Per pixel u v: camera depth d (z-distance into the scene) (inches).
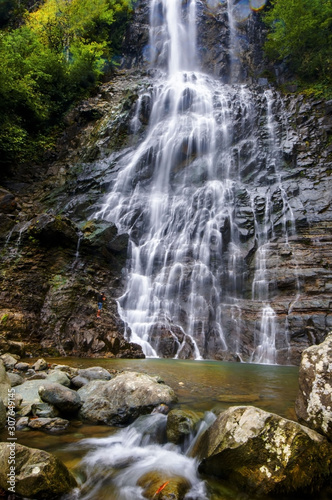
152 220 641.0
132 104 879.7
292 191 629.6
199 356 416.8
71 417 176.7
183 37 1258.0
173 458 139.6
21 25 1218.0
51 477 112.3
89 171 747.4
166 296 489.7
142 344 410.3
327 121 745.6
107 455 139.6
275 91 914.1
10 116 806.5
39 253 441.1
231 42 1213.1
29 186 768.9
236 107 858.1
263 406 181.8
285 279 477.4
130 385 184.5
